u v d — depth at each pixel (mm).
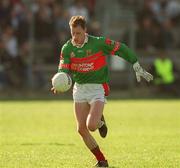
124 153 36938
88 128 30156
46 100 76562
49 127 50938
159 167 31844
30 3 85438
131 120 56000
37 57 86062
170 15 94938
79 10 89312
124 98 79812
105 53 31281
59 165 32375
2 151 37562
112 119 56781
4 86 82500
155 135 45562
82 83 31219
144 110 64875
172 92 83438
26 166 32094
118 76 85625
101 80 31250
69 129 49594
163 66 83375
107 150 38188
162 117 58656
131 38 84938
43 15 87750
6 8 87125
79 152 37094
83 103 31203
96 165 31609
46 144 40688
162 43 90250
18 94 82062
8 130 48938
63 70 30922
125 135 45562
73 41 30938
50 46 86875
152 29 90312
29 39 84812
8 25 85938
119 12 92625
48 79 84000
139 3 95188
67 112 62531
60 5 92312
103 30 87188
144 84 84938
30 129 49594
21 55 83000
